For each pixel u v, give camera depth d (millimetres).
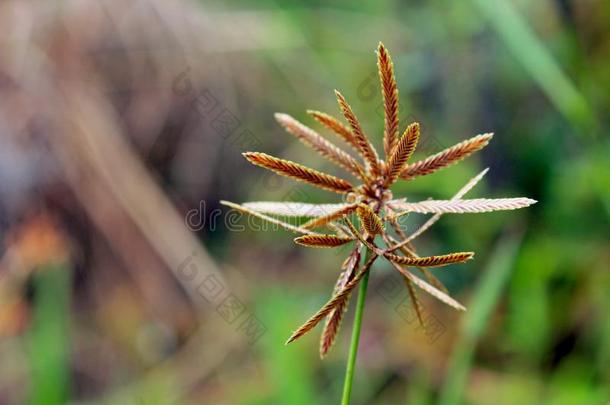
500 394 484
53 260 525
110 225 590
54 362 422
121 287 587
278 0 711
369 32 694
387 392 513
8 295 545
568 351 506
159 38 613
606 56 594
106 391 548
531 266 508
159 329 576
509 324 510
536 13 609
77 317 574
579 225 545
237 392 521
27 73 590
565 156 582
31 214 568
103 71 605
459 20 634
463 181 549
